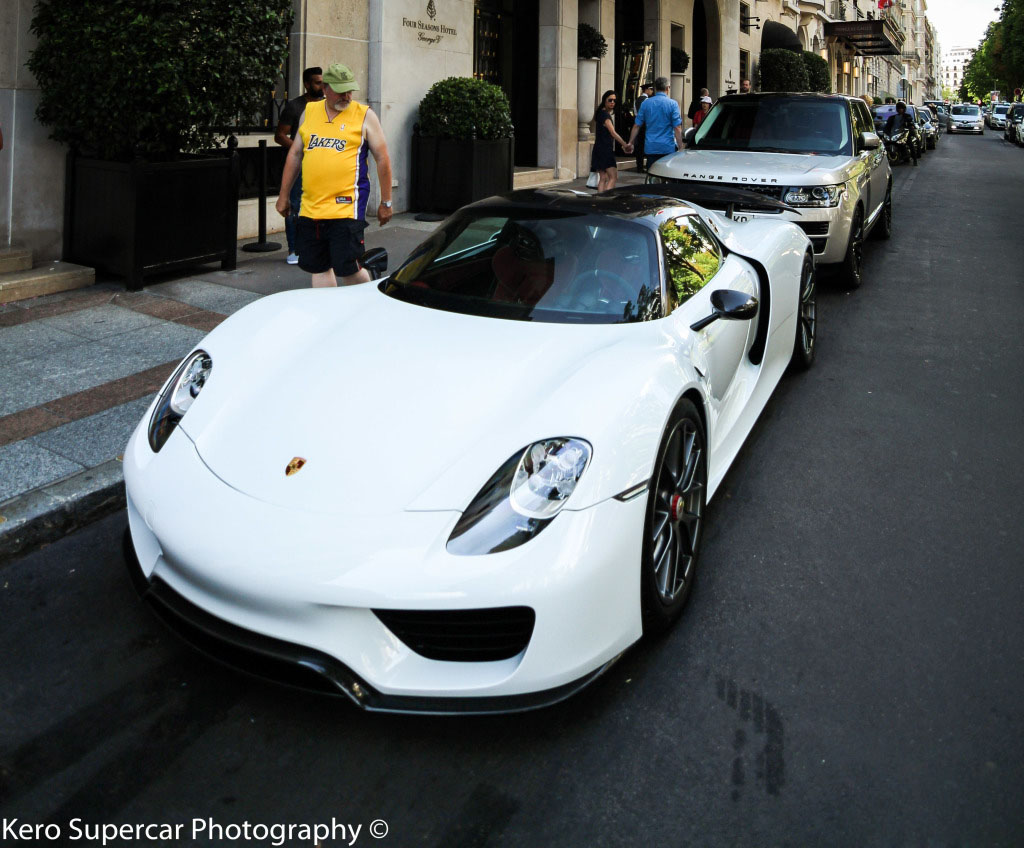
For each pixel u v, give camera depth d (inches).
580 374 108.0
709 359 133.8
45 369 198.1
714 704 101.7
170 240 268.2
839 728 97.9
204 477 100.4
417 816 85.4
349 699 88.7
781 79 990.4
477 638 90.7
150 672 106.7
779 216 221.6
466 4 444.8
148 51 240.5
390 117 403.2
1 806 85.8
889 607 121.5
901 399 202.7
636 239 139.0
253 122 323.0
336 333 126.4
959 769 92.0
